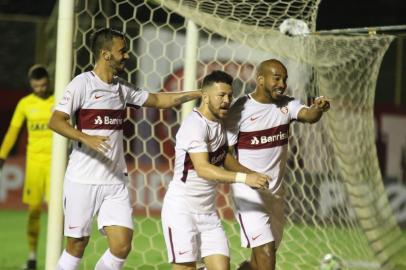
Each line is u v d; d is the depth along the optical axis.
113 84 16.33
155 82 38.12
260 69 16.69
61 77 19.06
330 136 24.09
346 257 23.11
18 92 40.38
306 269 22.50
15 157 40.38
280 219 17.39
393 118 40.19
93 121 16.09
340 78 23.92
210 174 15.01
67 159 19.30
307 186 26.11
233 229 28.58
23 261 25.30
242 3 20.17
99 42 16.14
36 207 24.14
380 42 22.41
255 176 14.77
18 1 51.53
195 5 21.41
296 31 19.70
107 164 16.27
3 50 41.78
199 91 17.44
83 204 16.22
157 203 38.53
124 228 16.11
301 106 16.78
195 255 15.77
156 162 38.16
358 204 24.14
